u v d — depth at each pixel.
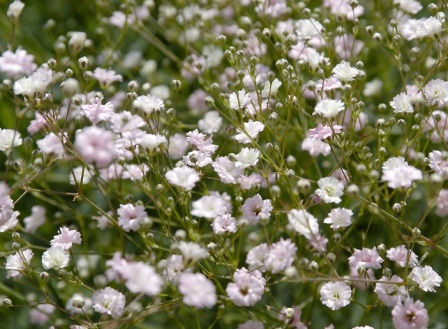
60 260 0.52
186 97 0.62
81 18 0.66
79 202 0.59
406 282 0.51
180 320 0.55
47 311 0.56
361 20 0.62
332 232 0.55
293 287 0.55
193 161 0.52
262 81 0.57
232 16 0.64
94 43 0.66
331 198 0.52
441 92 0.54
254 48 0.60
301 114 0.57
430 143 0.57
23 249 0.54
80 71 0.61
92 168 0.55
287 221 0.54
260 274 0.51
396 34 0.56
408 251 0.51
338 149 0.57
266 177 0.53
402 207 0.52
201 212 0.51
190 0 0.63
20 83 0.53
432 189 0.55
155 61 0.64
